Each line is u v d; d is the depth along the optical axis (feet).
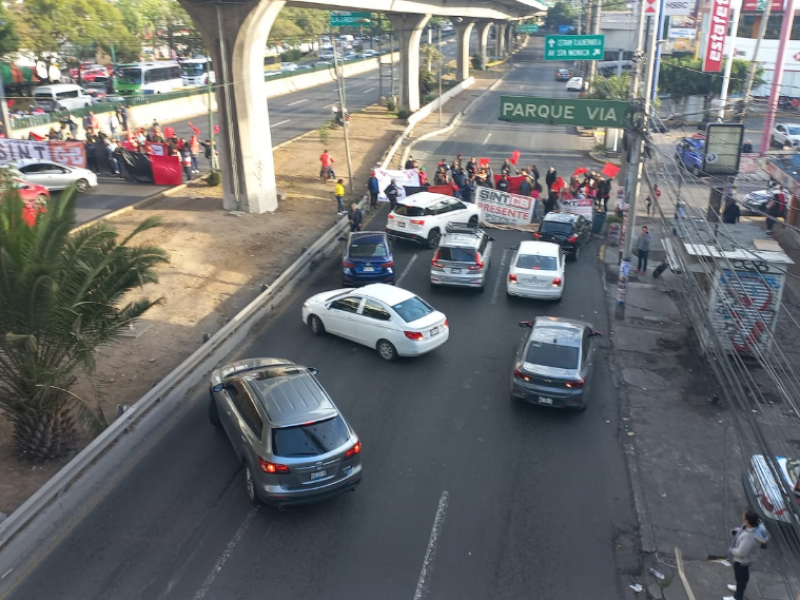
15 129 124.26
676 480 42.29
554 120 66.90
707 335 57.16
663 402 51.60
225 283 70.95
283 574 33.37
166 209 94.89
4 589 31.78
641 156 68.18
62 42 175.52
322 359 56.44
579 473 42.57
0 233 36.17
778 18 184.24
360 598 32.09
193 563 33.83
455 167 106.83
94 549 34.47
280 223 92.17
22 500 37.24
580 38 89.86
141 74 187.21
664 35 240.73
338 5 116.98
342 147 142.00
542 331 51.39
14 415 40.29
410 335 54.29
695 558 35.68
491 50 401.49
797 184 84.43
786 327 65.41
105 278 38.86
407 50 179.93
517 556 35.27
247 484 38.45
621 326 65.57
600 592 33.14
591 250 89.56
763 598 32.81
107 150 111.96
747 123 171.12
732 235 63.41
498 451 44.55
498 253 85.71
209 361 53.93
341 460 36.88
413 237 85.87
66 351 39.19
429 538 36.32
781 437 46.62
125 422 43.04
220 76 90.33
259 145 93.66
